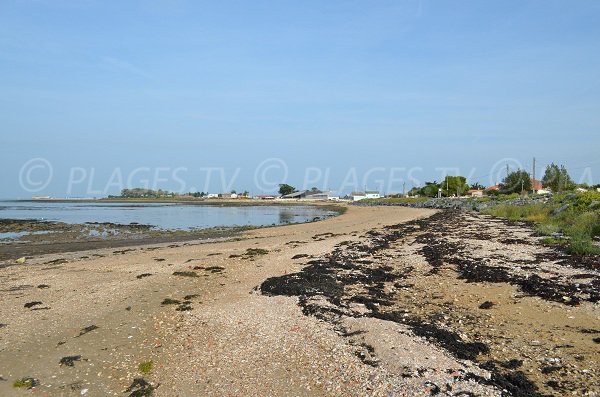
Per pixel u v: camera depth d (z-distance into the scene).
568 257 16.17
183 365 8.05
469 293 12.34
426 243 23.00
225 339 9.21
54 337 9.55
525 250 18.47
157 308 11.71
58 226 44.19
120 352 8.71
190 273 16.23
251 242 27.25
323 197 183.25
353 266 16.97
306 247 23.38
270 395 6.75
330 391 6.71
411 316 10.45
